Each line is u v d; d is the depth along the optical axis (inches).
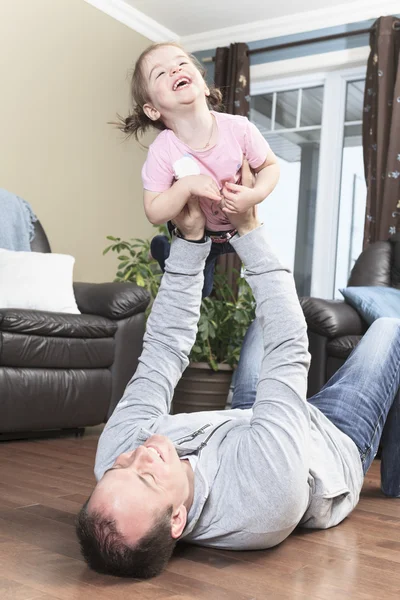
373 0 171.6
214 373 154.5
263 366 54.6
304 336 54.6
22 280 130.0
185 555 53.1
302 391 53.0
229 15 187.9
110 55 185.5
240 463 50.9
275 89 194.5
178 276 59.4
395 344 72.2
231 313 156.5
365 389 69.2
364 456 67.1
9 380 111.3
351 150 183.0
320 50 182.5
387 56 165.0
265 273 55.2
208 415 60.2
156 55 57.4
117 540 44.2
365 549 58.1
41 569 47.9
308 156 189.5
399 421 79.1
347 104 184.2
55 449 107.5
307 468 51.9
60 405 118.8
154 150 58.0
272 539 52.9
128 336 129.8
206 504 51.1
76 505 69.2
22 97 160.2
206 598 43.8
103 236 186.5
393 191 161.3
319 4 176.9
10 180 158.1
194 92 55.5
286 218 191.8
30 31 161.6
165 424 57.0
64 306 131.3
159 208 55.0
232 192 54.2
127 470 45.8
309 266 187.9
